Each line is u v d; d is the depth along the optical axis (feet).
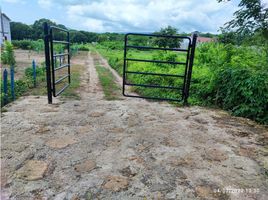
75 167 5.50
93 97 13.07
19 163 5.52
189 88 13.19
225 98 11.77
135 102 12.42
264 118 9.86
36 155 5.96
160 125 8.93
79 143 6.85
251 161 6.34
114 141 7.16
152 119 9.62
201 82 13.29
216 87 12.43
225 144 7.44
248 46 12.91
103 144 6.89
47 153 6.10
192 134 8.16
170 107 11.80
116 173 5.35
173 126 8.89
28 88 14.51
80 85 16.78
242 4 10.05
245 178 5.46
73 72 24.86
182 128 8.73
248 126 9.38
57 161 5.73
